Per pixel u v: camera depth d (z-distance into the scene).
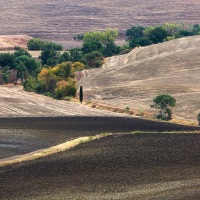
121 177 172.62
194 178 170.75
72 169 183.00
